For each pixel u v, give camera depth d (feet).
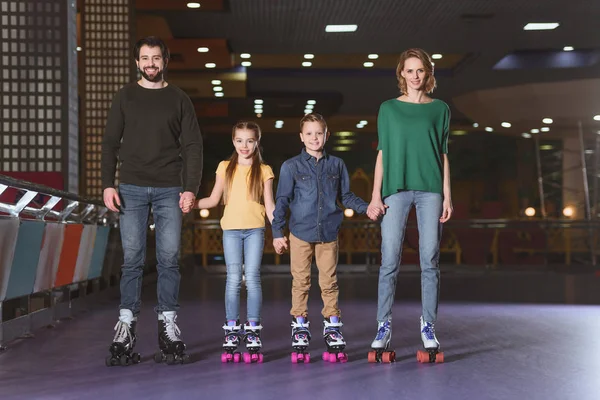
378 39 47.09
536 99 56.95
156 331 17.66
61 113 26.96
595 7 40.29
